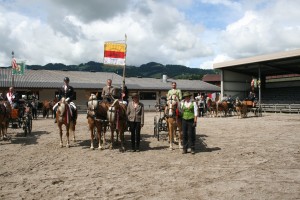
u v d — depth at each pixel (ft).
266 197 21.26
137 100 38.27
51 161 33.06
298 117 95.76
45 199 21.15
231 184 24.44
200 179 25.91
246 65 133.80
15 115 49.34
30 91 124.26
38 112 116.67
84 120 88.79
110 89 43.52
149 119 90.53
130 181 25.41
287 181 25.09
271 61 122.11
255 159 33.60
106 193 22.34
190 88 167.02
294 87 151.84
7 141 47.01
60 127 41.09
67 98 42.22
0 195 22.06
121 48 52.39
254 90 160.66
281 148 40.16
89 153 37.29
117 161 32.94
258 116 101.76
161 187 23.73
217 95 169.07
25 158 34.65
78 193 22.38
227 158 34.24
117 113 37.91
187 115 36.55
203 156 35.42
